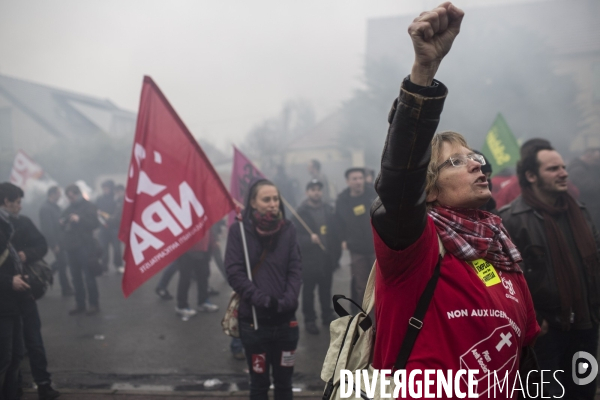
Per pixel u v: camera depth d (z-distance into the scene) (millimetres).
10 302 3775
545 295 2912
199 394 4305
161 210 3766
